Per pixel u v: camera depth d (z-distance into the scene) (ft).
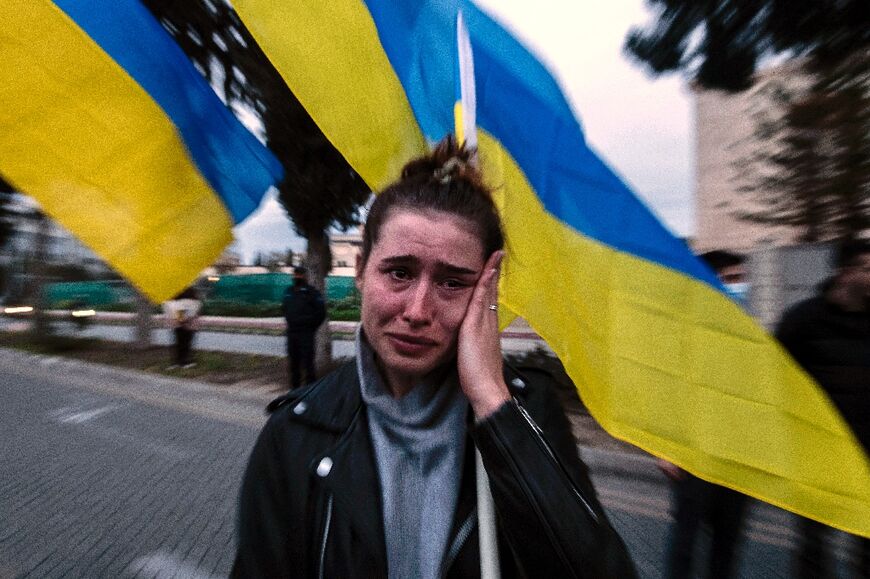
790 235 22.85
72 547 10.38
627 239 3.39
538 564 2.29
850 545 8.45
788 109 13.57
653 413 3.34
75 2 3.31
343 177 23.04
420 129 3.67
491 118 3.61
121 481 13.69
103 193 3.35
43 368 32.04
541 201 3.51
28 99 3.21
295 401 3.06
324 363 28.22
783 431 3.16
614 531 2.45
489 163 3.61
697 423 3.28
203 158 3.65
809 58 12.83
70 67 3.29
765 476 3.16
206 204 3.64
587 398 3.46
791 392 3.17
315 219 24.71
